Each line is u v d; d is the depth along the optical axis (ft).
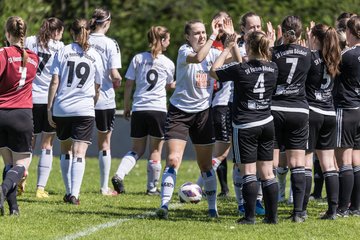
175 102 89.81
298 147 89.81
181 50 88.89
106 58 113.39
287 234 82.23
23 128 88.07
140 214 94.94
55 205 100.48
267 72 85.25
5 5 215.92
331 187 92.84
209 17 232.32
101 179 117.50
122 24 239.30
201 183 113.09
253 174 87.30
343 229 86.38
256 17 99.30
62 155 106.42
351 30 94.94
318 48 91.97
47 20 110.32
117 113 192.95
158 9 240.53
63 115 101.96
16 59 87.04
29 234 79.56
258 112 85.61
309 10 231.71
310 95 91.76
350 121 94.43
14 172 88.12
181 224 87.10
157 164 118.11
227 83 108.27
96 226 84.94
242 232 82.69
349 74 94.02
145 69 116.47
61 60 101.96
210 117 90.58
